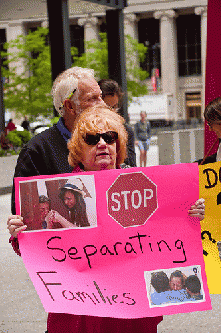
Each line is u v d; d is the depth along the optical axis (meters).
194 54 63.12
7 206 11.55
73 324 2.47
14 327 4.47
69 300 2.40
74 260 2.39
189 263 2.40
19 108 33.38
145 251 2.40
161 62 62.53
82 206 2.39
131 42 39.62
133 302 2.38
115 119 2.45
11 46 33.72
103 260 2.40
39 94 33.03
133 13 62.12
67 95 2.77
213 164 2.82
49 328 2.52
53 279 2.41
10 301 5.18
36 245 2.41
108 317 2.46
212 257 2.83
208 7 5.57
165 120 51.12
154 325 2.53
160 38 62.34
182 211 2.41
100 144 2.39
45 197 2.40
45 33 33.72
